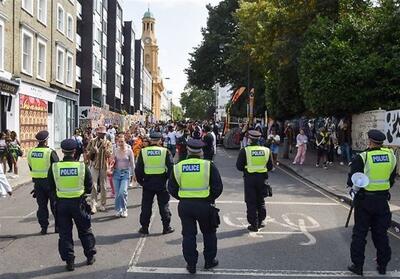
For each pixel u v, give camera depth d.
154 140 9.00
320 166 20.95
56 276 6.53
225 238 8.67
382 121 18.36
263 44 27.22
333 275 6.68
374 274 6.75
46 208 8.98
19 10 25.23
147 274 6.62
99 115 38.66
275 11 25.84
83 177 6.96
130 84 71.06
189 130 23.75
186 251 6.67
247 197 9.27
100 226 9.59
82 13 46.06
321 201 12.91
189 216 6.76
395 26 20.42
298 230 9.38
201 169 6.78
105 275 6.57
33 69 27.70
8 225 9.70
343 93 20.53
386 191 6.80
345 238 8.77
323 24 22.28
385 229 6.77
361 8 23.84
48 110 31.22
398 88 20.02
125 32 70.38
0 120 23.55
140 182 8.94
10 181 15.78
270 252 7.78
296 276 6.60
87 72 46.16
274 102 32.94
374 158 6.79
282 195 13.86
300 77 22.66
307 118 34.69
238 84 47.84
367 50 20.83
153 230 9.23
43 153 8.88
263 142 22.39
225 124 41.97
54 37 31.83
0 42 23.16
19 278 6.44
